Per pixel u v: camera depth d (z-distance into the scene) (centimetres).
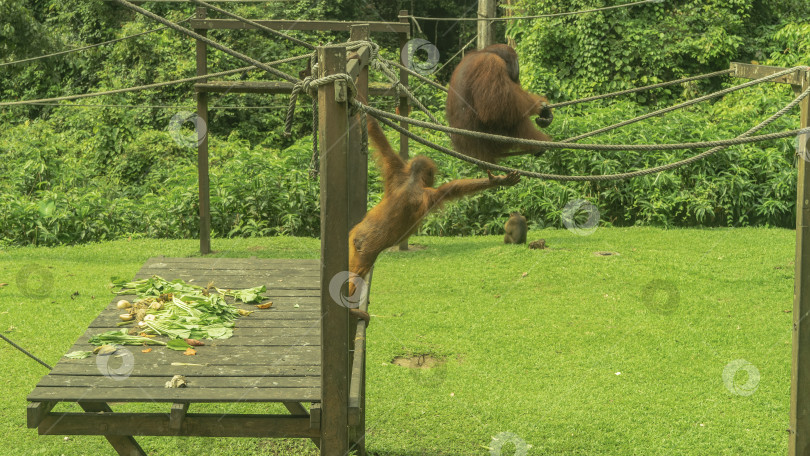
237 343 475
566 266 971
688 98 1612
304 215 1227
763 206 1213
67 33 2095
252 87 1002
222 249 1091
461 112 498
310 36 1992
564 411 591
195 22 986
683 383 641
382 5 2369
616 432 557
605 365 679
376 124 470
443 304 841
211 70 1858
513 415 584
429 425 570
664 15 1678
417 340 738
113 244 1138
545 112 544
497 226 1213
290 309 542
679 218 1254
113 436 448
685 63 1675
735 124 1334
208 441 549
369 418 580
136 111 1762
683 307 821
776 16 1827
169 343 462
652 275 931
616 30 1641
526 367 676
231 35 1927
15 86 2102
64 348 707
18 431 555
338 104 332
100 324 500
